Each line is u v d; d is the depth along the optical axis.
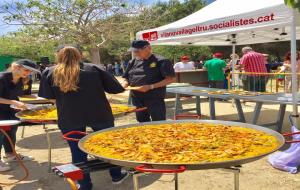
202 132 3.40
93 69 4.06
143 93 5.52
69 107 4.00
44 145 7.08
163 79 5.52
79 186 4.19
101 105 4.10
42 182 5.06
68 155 6.31
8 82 5.45
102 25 12.97
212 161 2.44
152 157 2.63
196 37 7.51
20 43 13.36
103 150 2.92
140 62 5.58
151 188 4.66
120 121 9.25
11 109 5.61
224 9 7.40
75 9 12.67
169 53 28.52
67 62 3.95
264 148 2.79
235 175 2.93
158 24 13.86
